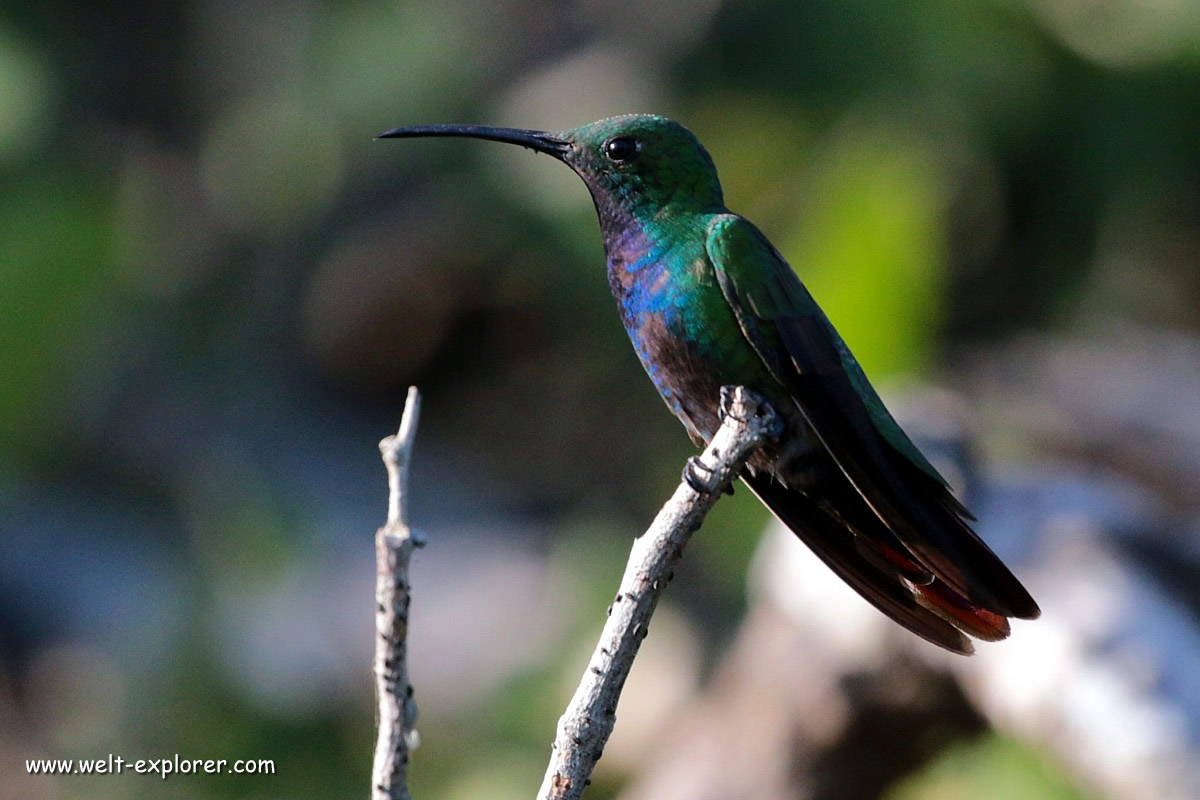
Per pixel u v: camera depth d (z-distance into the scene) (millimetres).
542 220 13320
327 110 13656
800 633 7961
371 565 11484
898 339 10492
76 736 10805
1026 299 13828
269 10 13922
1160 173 13234
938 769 8039
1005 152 13156
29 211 11500
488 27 13828
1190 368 11516
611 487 13977
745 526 11305
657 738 11086
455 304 14953
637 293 6438
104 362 12125
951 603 6090
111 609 11516
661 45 13547
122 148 13312
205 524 11289
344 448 13992
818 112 12711
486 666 11375
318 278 14109
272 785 10055
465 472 14547
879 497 6027
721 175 13031
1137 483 9961
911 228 10602
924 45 12539
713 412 6465
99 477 12242
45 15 13078
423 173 13789
